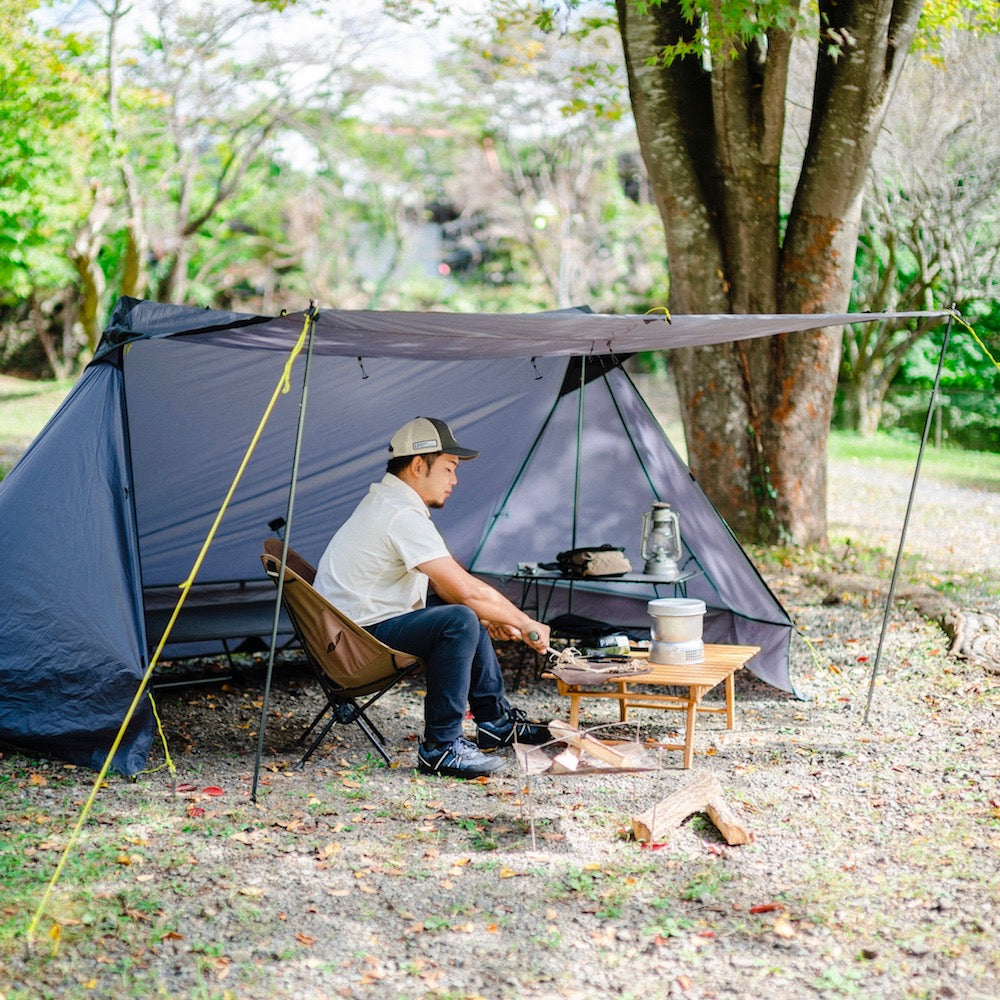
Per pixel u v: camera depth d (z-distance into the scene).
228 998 2.93
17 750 4.89
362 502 4.93
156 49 19.77
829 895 3.51
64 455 4.95
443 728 4.68
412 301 32.75
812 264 9.74
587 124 24.38
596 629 5.52
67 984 2.99
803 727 5.41
